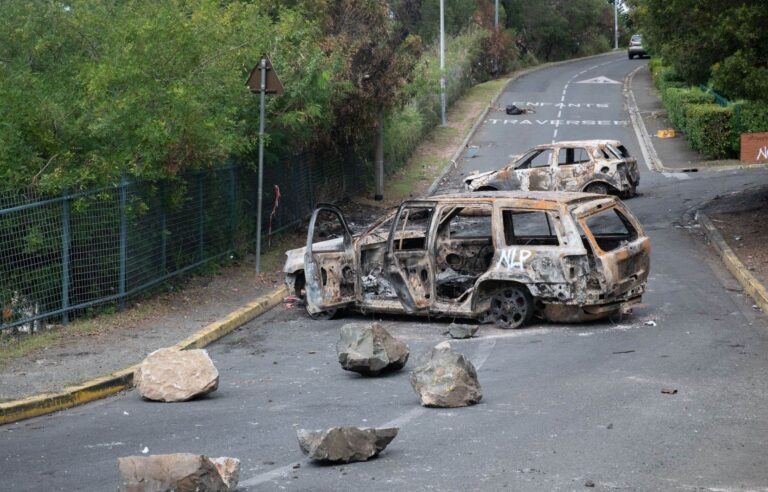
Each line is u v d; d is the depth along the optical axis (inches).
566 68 2851.9
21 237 482.3
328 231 856.9
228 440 313.7
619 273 484.7
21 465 292.8
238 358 465.1
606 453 280.4
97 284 534.3
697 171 1224.8
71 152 530.9
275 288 624.4
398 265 516.7
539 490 248.8
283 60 746.8
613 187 989.8
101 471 281.9
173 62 589.0
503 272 493.0
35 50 578.6
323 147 936.3
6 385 391.5
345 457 279.3
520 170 1016.2
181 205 617.9
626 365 403.9
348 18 941.2
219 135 604.4
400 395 373.4
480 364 423.5
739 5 716.0
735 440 290.8
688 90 1569.9
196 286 621.0
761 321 491.5
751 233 747.4
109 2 636.7
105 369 422.0
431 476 264.2
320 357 459.5
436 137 1590.8
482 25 2733.8
